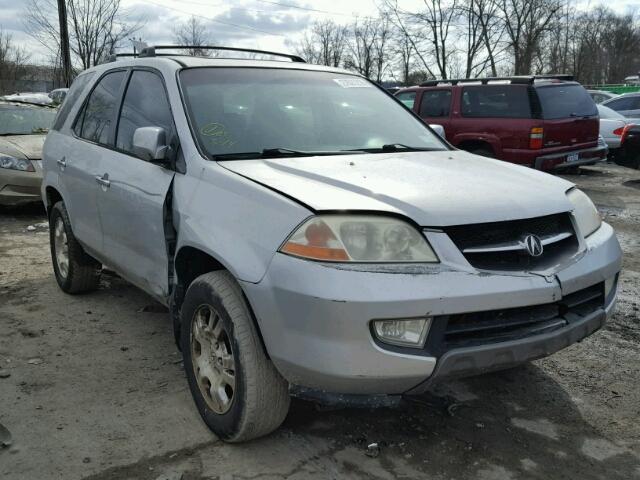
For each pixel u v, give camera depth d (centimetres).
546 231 291
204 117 348
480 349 257
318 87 410
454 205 269
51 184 502
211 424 303
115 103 429
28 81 3816
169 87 367
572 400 349
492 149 1055
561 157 1032
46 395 350
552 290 269
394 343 248
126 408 335
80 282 504
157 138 331
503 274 262
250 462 287
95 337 433
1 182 820
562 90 1047
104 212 409
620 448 302
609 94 1859
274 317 259
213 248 286
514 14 3484
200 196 310
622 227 796
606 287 311
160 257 345
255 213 278
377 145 379
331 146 364
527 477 279
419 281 248
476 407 340
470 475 279
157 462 287
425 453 296
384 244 254
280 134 358
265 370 278
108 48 2606
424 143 402
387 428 317
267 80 394
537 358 276
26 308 490
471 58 3556
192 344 315
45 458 289
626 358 404
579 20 4891
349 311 242
